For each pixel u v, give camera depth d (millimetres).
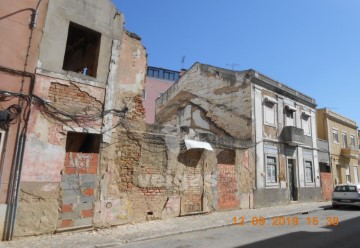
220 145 14531
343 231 9961
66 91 9109
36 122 8430
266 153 17828
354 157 28312
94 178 9383
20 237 7797
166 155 11688
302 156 21469
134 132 10672
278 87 19672
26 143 8195
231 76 18750
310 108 23578
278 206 17531
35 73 8578
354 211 16391
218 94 19344
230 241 8328
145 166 10922
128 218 10180
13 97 8125
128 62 10820
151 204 10984
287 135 19516
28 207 8023
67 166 8867
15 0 8508
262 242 8188
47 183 8414
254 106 17500
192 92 21328
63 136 8883
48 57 8883
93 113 9578
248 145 16422
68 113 9039
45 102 8602
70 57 12773
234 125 17922
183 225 10367
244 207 15477
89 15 9953
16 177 7910
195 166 12898
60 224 8547
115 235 8625
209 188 13430
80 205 8984
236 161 15406
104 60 10133
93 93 9688
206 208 13102
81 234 8594
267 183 17438
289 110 20688
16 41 8375
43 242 7547
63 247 7188
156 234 8898
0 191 7699
